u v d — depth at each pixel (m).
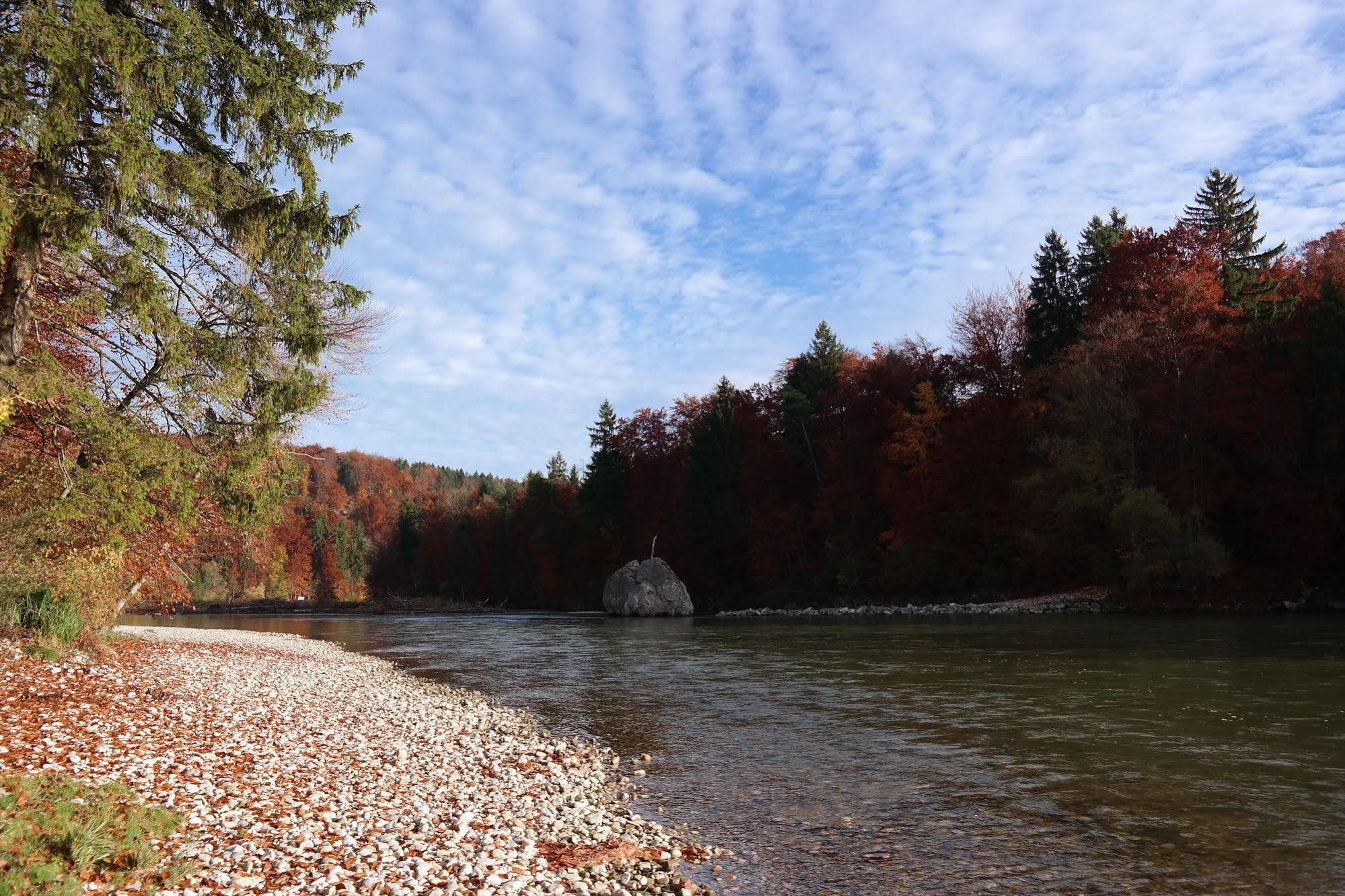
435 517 119.75
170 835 7.41
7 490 14.45
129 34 10.22
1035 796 10.31
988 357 57.38
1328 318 39.78
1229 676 18.78
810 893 7.51
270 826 8.20
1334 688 16.88
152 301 11.55
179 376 12.69
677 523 75.12
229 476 13.95
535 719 16.75
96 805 7.49
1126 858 8.17
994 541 53.94
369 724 15.35
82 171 11.82
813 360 74.12
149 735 11.49
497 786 11.09
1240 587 40.84
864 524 63.94
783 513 67.38
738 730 15.25
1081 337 50.25
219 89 13.20
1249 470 43.22
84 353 15.62
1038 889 7.47
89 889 5.89
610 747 13.98
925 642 30.06
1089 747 12.73
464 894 6.85
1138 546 41.81
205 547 21.97
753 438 73.19
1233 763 11.44
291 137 13.47
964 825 9.35
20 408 12.74
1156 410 44.34
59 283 13.04
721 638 36.78
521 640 38.97
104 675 16.09
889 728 14.81
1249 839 8.55
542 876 7.55
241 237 12.98
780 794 10.85
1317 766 11.19
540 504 94.81
